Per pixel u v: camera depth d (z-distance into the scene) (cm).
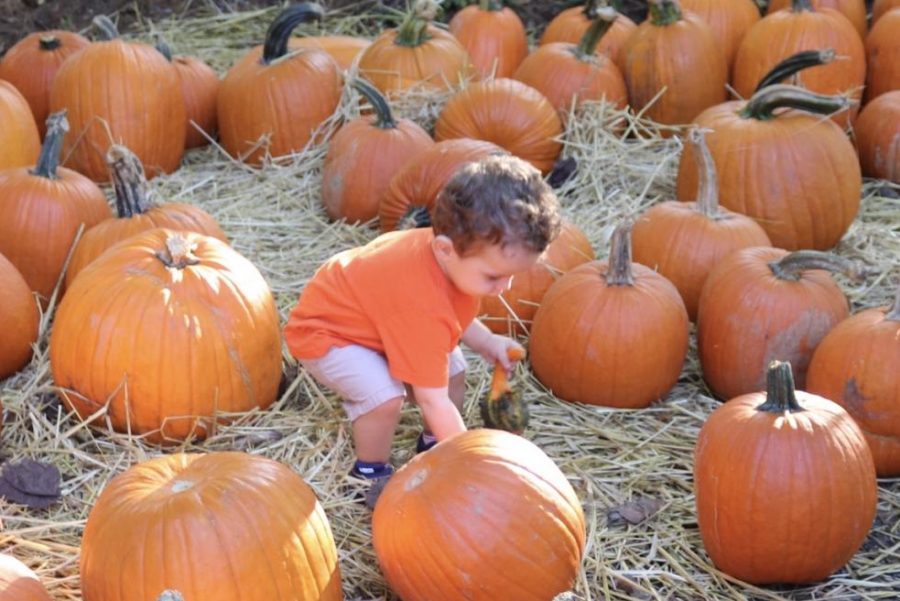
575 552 212
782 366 224
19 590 194
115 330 254
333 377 242
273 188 365
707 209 300
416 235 237
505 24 423
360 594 224
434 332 228
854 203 327
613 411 272
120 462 254
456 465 209
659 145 384
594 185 361
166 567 196
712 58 387
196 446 260
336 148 346
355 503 244
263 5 495
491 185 215
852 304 310
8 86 347
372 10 494
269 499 204
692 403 279
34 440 259
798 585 230
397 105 377
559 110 380
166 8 484
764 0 455
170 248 259
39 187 301
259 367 263
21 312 279
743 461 221
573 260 297
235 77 379
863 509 223
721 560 229
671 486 254
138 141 362
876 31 397
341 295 238
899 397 244
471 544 204
